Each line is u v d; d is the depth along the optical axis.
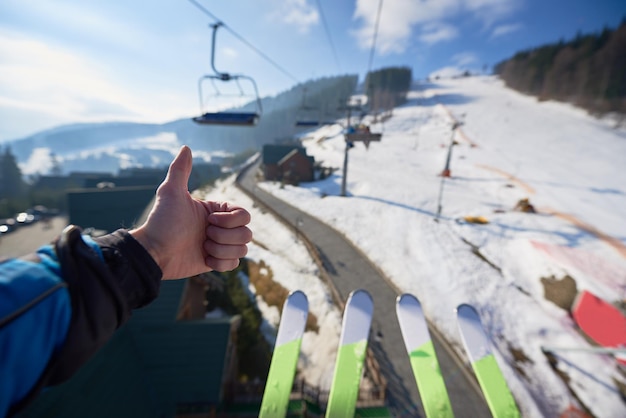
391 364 10.85
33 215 49.50
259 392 9.88
